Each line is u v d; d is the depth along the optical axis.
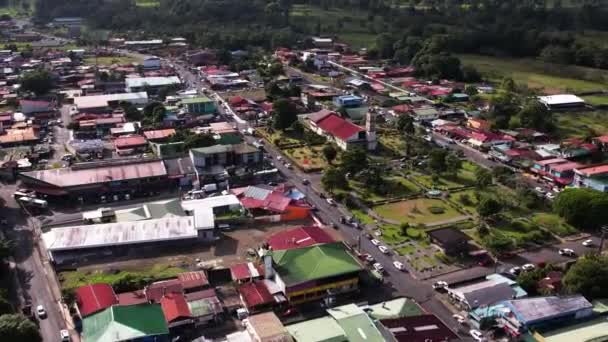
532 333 66.31
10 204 101.50
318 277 73.88
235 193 104.50
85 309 68.38
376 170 113.38
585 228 95.00
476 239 91.44
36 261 83.50
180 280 76.25
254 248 88.06
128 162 110.62
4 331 59.72
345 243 89.38
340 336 63.72
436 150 119.44
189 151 118.56
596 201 93.81
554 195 107.31
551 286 75.25
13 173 112.12
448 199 105.94
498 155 126.75
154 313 67.06
